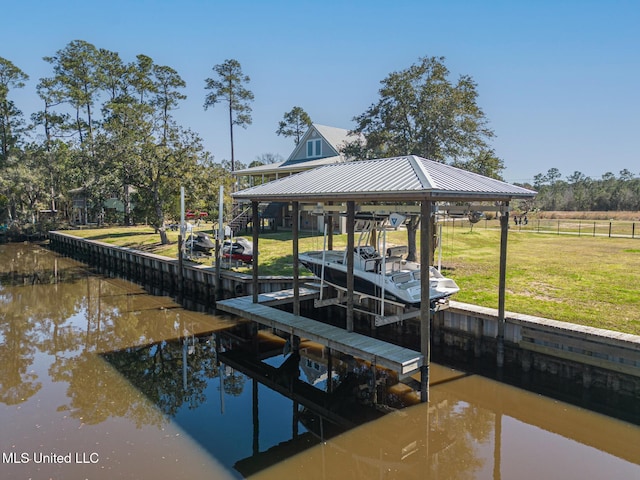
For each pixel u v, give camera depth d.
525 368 7.99
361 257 9.73
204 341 11.00
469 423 6.77
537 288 10.86
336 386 8.39
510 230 25.61
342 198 7.41
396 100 14.87
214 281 14.27
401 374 6.74
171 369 9.20
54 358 9.66
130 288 17.39
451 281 9.20
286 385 8.46
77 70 36.00
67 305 14.61
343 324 11.13
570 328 7.43
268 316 9.34
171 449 6.02
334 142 25.48
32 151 36.91
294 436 6.46
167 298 15.66
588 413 6.83
